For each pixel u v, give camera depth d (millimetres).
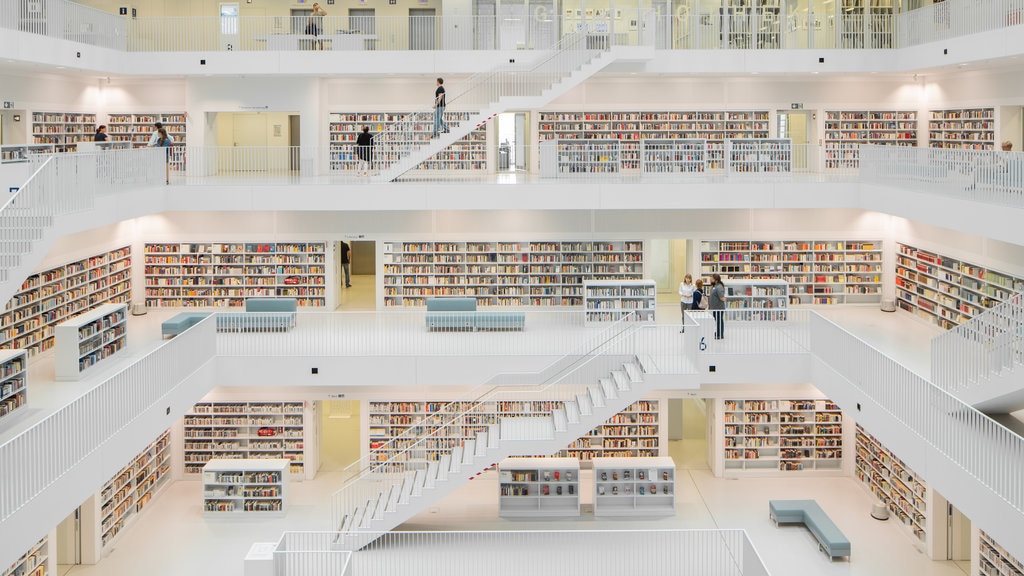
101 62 25156
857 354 19094
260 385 21969
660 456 23859
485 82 26078
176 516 21719
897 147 23094
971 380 17047
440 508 22438
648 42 26469
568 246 27250
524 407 22484
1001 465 13688
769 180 25156
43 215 17453
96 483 15539
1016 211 18016
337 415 29016
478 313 23891
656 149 26188
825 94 29156
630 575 18500
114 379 16359
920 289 25641
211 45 28844
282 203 24594
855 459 23891
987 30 22531
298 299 27141
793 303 27422
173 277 26938
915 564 19391
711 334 21422
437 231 27078
